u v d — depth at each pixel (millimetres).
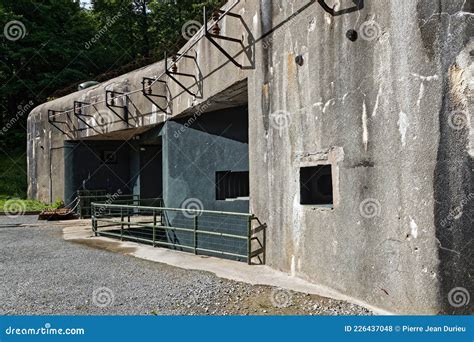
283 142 5293
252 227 6035
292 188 5117
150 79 9820
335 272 4367
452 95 3252
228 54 6398
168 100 9688
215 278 5184
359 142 4059
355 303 3943
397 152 3635
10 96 22422
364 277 3980
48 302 4438
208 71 7480
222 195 8289
